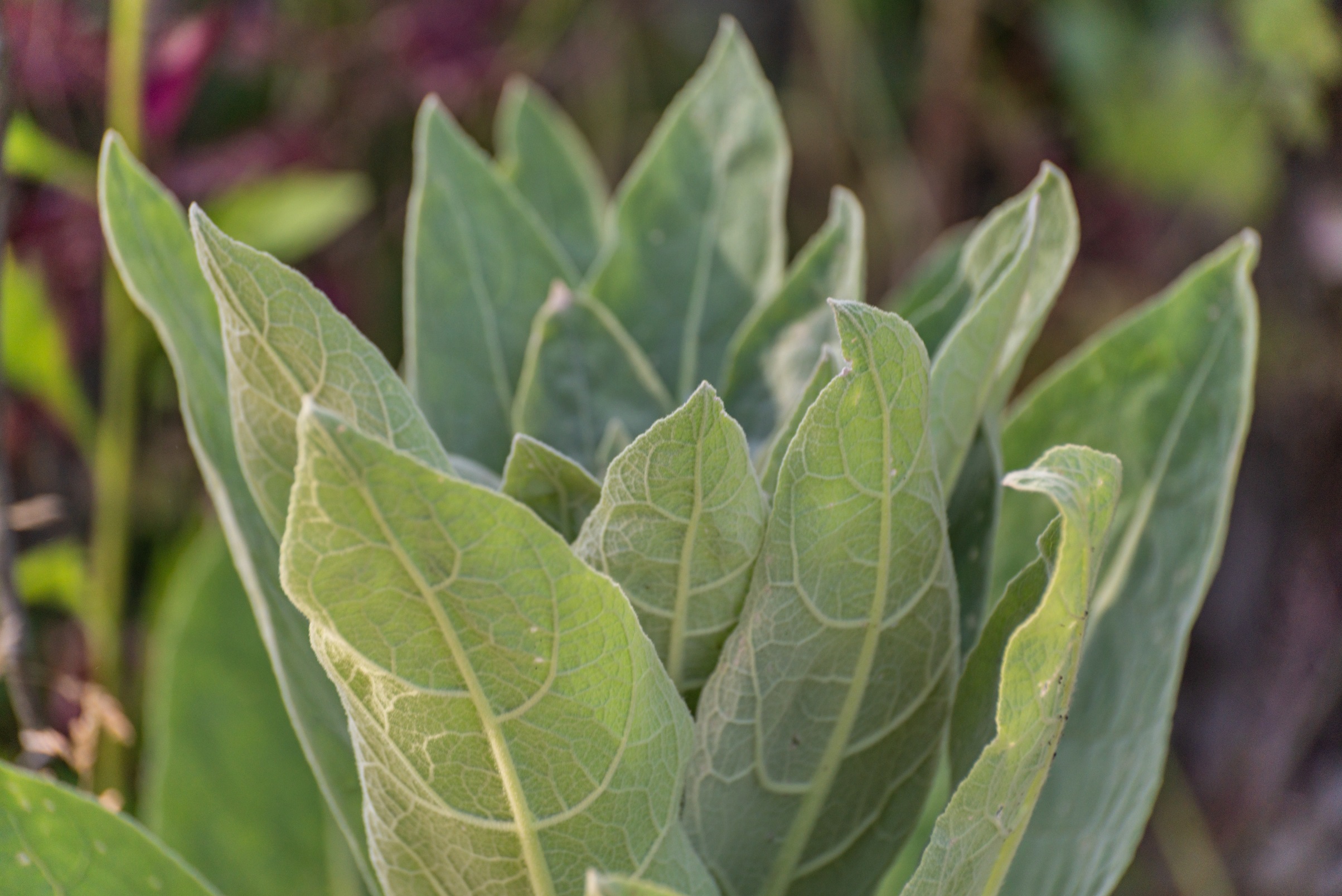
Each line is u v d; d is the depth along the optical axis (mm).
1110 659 638
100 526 768
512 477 564
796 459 536
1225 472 627
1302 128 993
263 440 556
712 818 571
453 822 539
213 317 626
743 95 684
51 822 588
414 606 510
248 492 613
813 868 584
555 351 641
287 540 502
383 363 535
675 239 683
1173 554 636
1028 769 540
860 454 537
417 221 666
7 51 630
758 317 641
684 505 539
